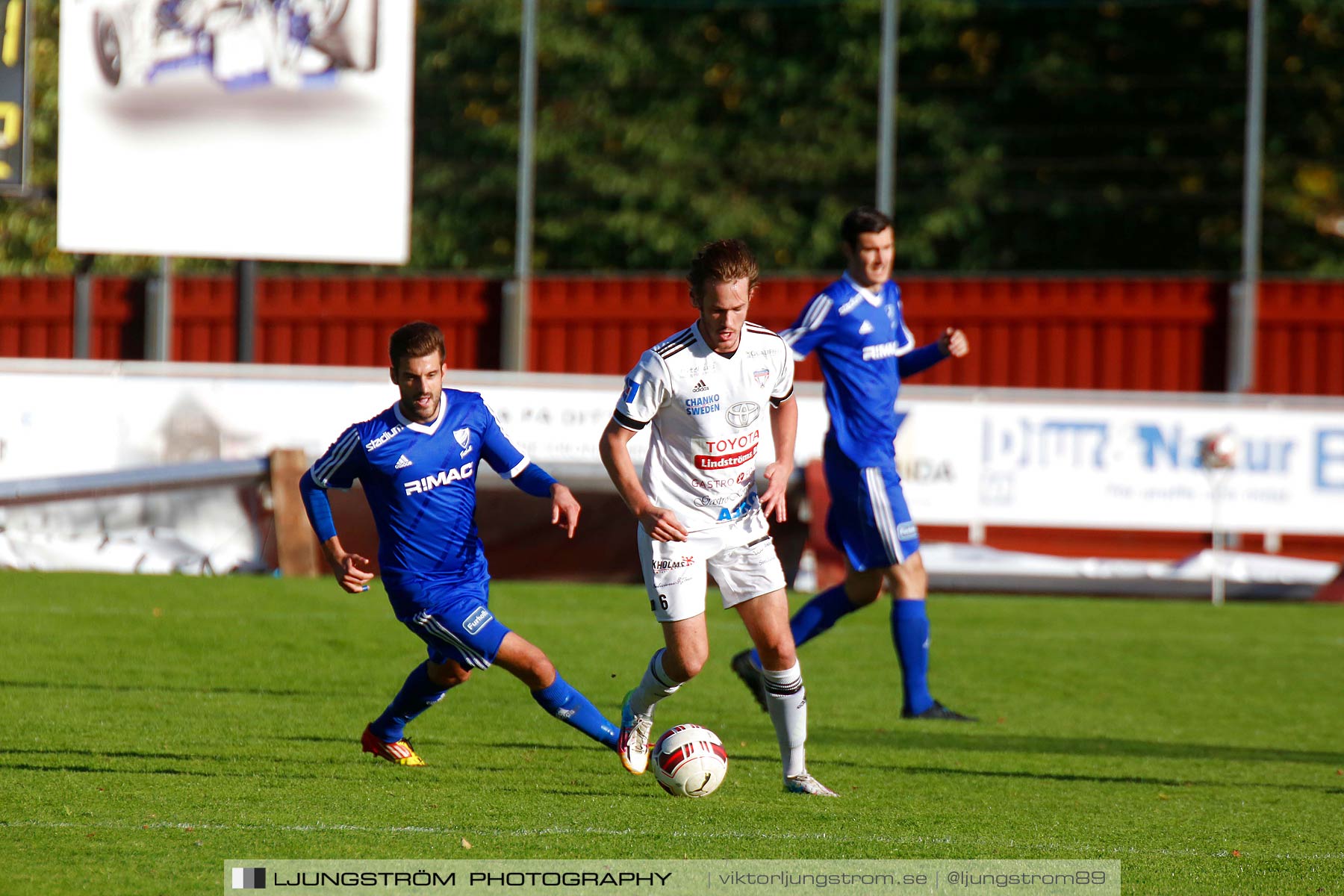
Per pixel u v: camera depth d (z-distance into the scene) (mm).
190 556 41281
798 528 41062
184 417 42812
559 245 92250
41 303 67875
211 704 23719
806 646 32625
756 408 16891
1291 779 20406
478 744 21203
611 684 26859
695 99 93500
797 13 93188
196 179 49250
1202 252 88062
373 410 42656
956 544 43438
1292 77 85688
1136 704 26562
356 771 18953
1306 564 42188
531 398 42844
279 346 66250
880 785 19094
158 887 13570
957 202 87562
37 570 41125
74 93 49094
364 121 49062
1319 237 88188
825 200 89625
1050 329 61188
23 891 13344
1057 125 88750
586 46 93125
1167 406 42094
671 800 17734
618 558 41594
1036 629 36031
